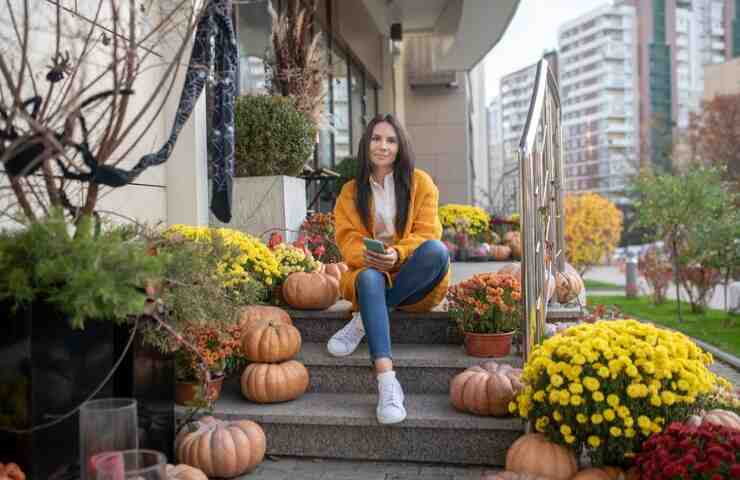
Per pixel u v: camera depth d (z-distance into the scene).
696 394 2.32
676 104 77.44
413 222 3.17
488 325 3.06
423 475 2.66
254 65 6.34
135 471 1.79
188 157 4.28
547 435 2.42
